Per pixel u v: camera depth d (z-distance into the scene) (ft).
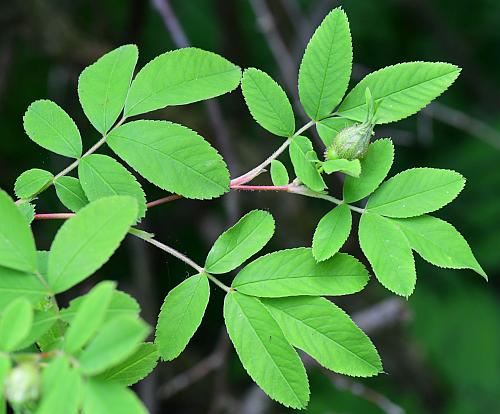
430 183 1.06
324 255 1.04
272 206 2.44
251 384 2.61
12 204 0.94
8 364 0.85
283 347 1.02
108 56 1.10
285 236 2.48
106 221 0.93
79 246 0.92
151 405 2.05
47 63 2.53
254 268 1.05
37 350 0.96
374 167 1.07
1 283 0.93
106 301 0.85
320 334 1.03
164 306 1.04
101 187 1.06
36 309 0.93
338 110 1.11
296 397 1.01
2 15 2.12
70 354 0.85
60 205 2.32
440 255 1.04
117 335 0.84
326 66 1.11
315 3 2.60
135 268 2.31
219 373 2.06
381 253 1.04
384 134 2.57
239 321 1.03
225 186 1.05
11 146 2.48
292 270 1.05
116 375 1.00
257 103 1.11
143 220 2.31
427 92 1.09
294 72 2.00
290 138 1.10
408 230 1.06
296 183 1.09
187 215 2.61
